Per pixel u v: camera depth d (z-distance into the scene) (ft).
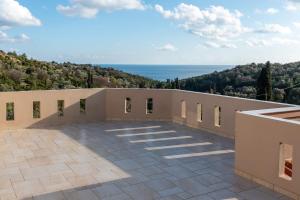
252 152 14.03
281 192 12.78
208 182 13.98
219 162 16.80
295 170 12.16
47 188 13.25
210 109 23.90
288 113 15.25
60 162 16.72
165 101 28.94
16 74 59.82
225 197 12.44
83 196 12.48
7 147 19.71
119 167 15.96
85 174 14.93
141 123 27.86
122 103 29.32
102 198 12.31
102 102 29.14
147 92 29.04
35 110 26.96
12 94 24.80
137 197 12.41
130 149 19.29
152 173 15.10
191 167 15.98
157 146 20.01
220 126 22.98
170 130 24.82
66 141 21.26
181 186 13.53
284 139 12.50
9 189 13.15
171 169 15.67
